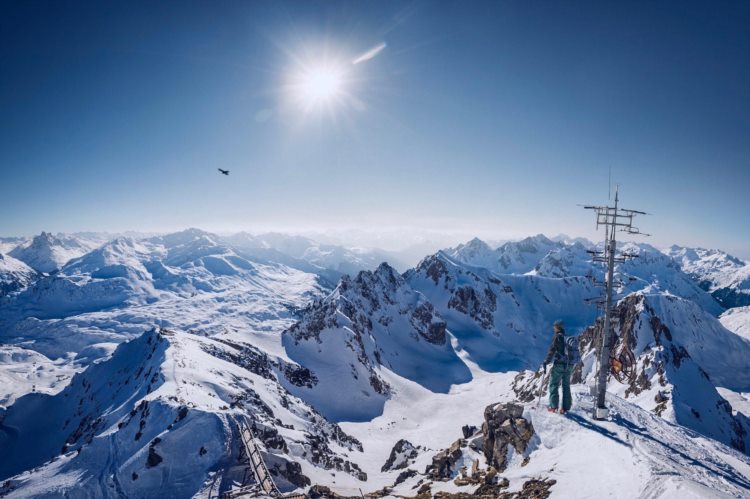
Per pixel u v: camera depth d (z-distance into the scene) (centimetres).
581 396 2448
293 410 8575
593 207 2153
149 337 10694
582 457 1881
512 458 2234
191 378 6500
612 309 2148
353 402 13225
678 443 1988
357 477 5566
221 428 3653
